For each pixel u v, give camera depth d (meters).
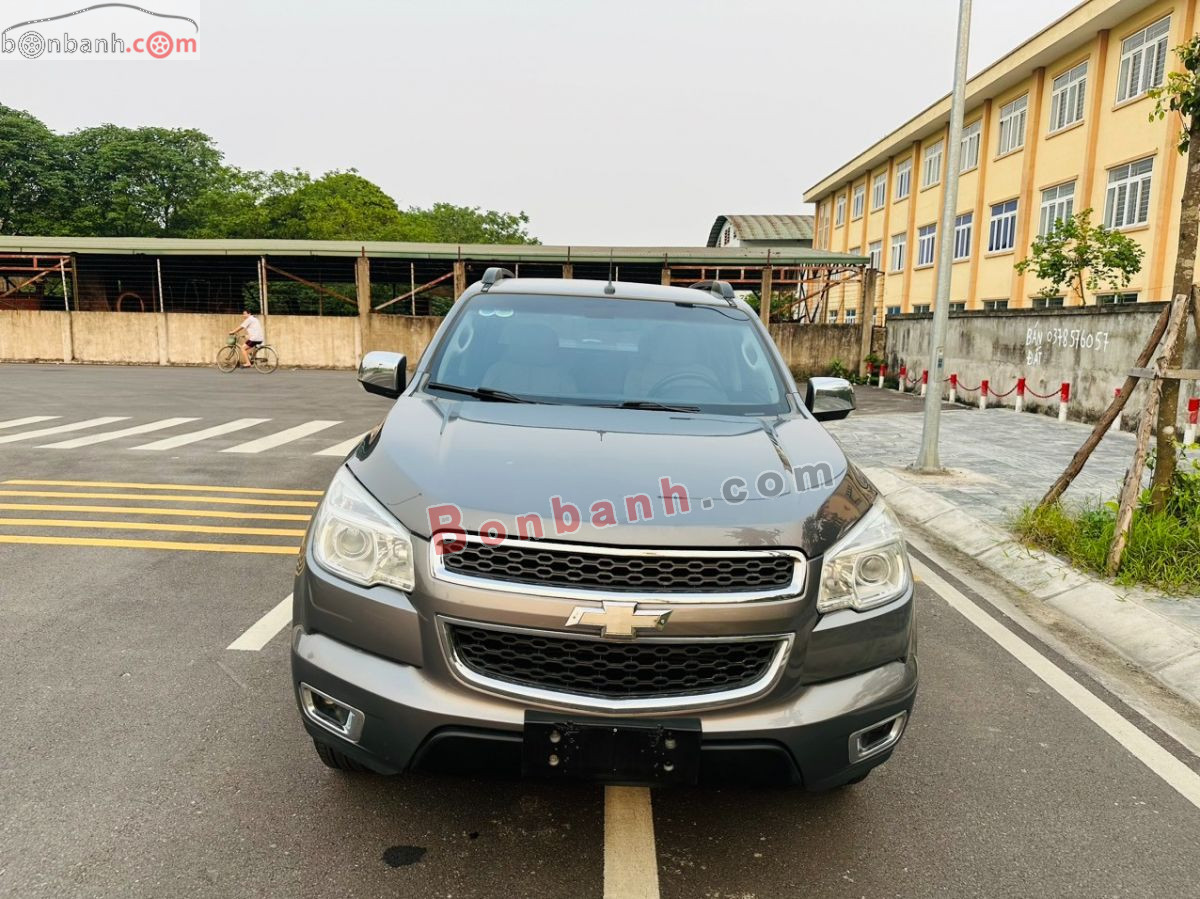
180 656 3.72
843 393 3.67
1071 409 14.45
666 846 2.50
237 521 6.11
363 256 25.44
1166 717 3.54
